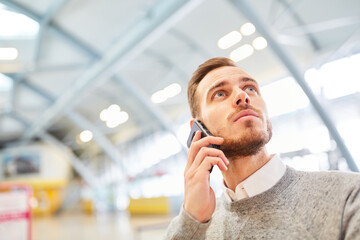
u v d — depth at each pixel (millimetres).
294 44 10438
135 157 23297
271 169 987
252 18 8219
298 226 860
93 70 13062
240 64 12406
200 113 1148
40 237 12211
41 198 29422
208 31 11625
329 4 9273
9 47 12570
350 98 10141
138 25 10391
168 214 15992
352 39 9797
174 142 18641
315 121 11445
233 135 986
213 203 955
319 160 11008
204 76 1176
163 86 15133
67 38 11922
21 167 27547
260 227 915
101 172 29125
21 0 10227
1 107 19984
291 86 12062
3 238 4699
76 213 29797
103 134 24250
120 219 17781
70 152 29562
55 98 18219
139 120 20906
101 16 10820
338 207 824
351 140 10102
